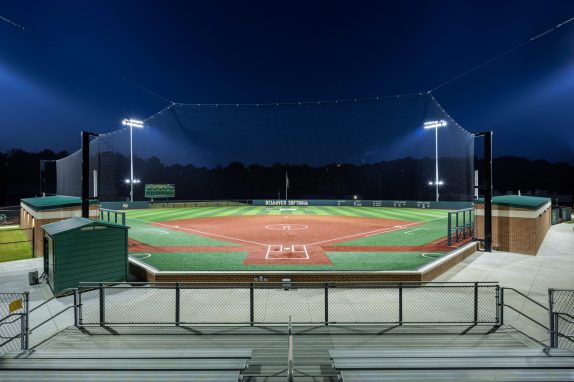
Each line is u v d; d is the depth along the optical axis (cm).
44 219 1866
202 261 1584
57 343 821
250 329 901
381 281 1266
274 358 733
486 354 692
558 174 9862
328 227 2786
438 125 5153
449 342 826
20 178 9138
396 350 714
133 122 5194
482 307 1084
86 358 678
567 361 651
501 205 1961
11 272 1525
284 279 1241
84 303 1125
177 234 2414
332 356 684
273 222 3172
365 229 2661
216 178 10519
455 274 1464
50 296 1211
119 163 8500
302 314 1017
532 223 1855
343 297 1167
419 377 593
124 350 748
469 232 2384
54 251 1199
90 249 1273
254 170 10744
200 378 604
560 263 1658
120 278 1345
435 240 2145
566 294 1210
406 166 10375
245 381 625
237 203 6078
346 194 10831
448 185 9138
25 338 803
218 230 2619
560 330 919
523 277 1423
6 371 629
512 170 10275
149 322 924
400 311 922
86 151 1650
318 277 1267
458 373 604
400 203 5434
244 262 1563
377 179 10638
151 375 611
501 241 1961
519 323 966
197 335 862
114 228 1332
